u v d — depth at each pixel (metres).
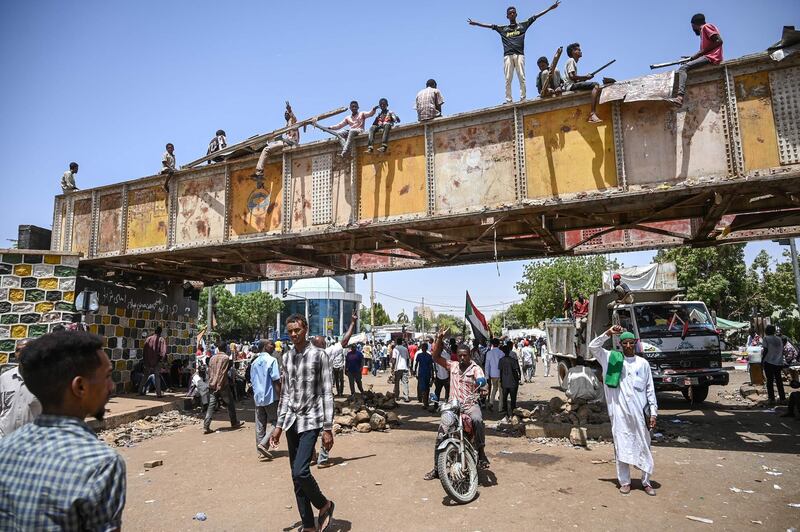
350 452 8.55
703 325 12.87
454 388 6.88
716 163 7.37
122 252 12.45
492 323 93.94
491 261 13.39
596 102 8.02
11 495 1.63
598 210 9.08
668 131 7.68
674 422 10.77
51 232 14.16
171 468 7.68
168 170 11.86
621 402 6.10
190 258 13.10
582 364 15.43
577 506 5.57
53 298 12.27
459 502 5.69
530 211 8.55
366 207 9.80
